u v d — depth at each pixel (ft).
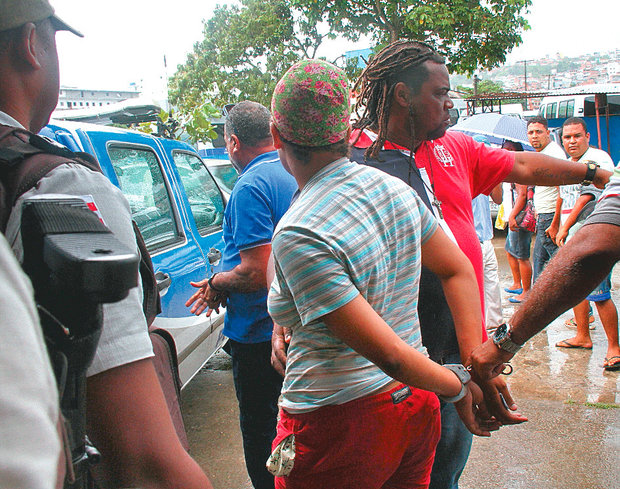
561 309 5.05
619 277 21.30
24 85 3.06
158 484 2.84
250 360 7.91
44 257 2.08
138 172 9.55
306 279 3.96
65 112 13.93
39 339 1.62
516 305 18.88
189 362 10.30
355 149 5.95
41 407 1.55
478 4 57.47
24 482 1.45
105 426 2.75
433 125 5.68
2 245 1.61
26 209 2.25
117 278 2.06
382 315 4.36
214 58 71.56
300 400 4.57
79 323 2.17
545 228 16.46
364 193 4.23
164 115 12.92
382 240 4.21
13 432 1.47
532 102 105.91
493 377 5.24
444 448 6.05
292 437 4.74
